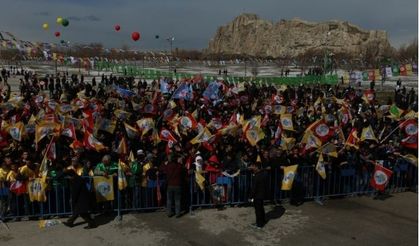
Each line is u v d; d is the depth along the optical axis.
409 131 14.06
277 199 12.78
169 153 12.16
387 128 17.44
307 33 156.38
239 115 18.92
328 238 10.42
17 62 74.56
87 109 18.44
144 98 24.81
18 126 13.48
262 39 182.75
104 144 14.21
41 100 20.75
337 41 141.00
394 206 12.62
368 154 13.56
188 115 16.14
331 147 12.69
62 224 10.92
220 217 11.61
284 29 169.50
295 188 12.66
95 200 11.41
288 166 12.23
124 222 11.15
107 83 35.44
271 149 12.91
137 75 54.50
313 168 12.90
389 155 13.95
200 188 12.09
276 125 18.27
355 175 13.41
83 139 13.55
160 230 10.71
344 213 12.03
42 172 10.97
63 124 13.80
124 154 12.44
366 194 13.59
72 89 29.89
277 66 87.62
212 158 12.38
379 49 131.25
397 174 13.91
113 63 63.09
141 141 14.32
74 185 10.57
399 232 10.81
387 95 40.41
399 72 42.44
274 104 22.55
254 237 10.43
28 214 11.17
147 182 11.77
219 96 25.56
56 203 11.25
